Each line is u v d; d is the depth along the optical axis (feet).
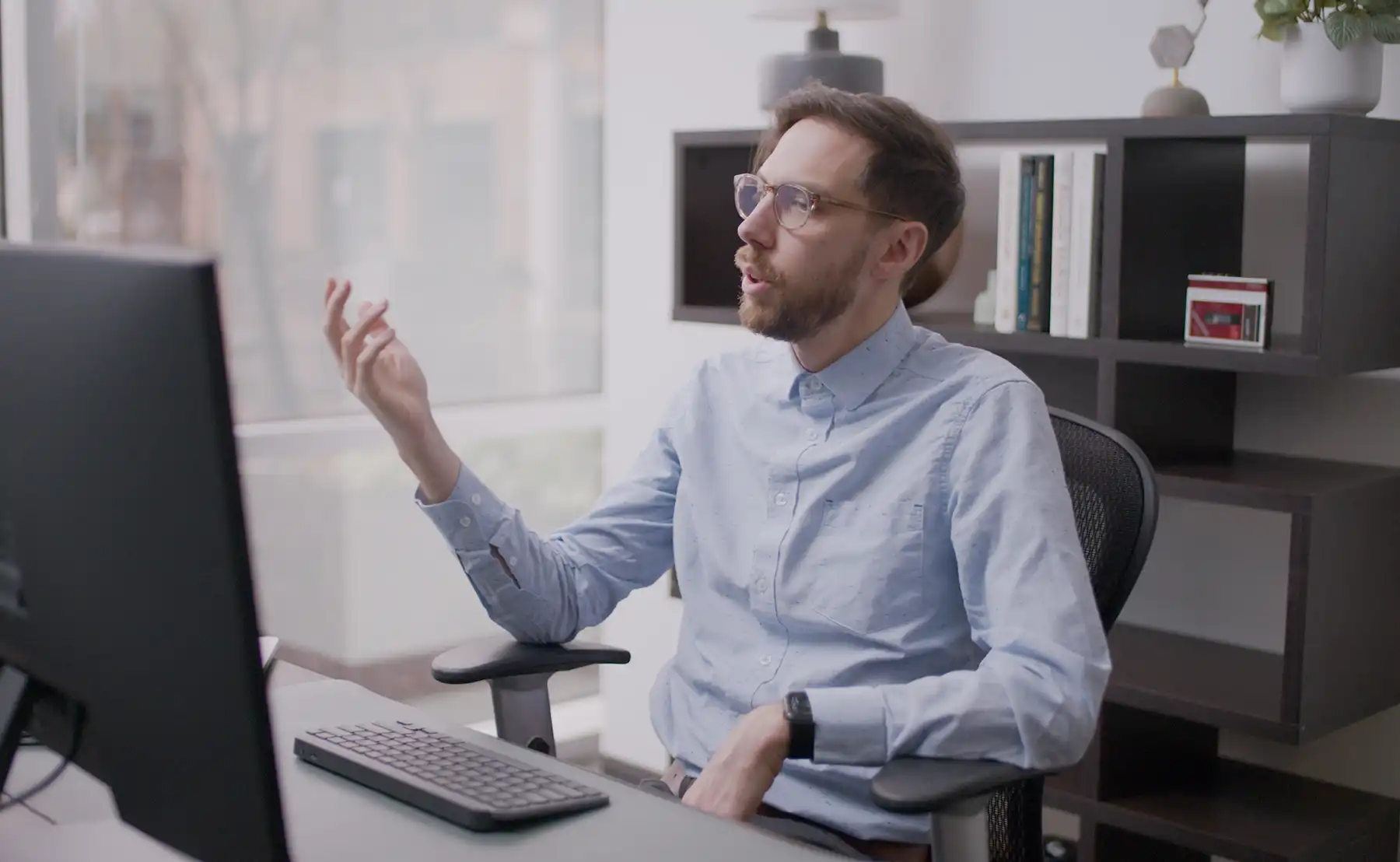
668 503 6.15
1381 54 7.32
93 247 2.65
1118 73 8.75
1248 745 8.57
